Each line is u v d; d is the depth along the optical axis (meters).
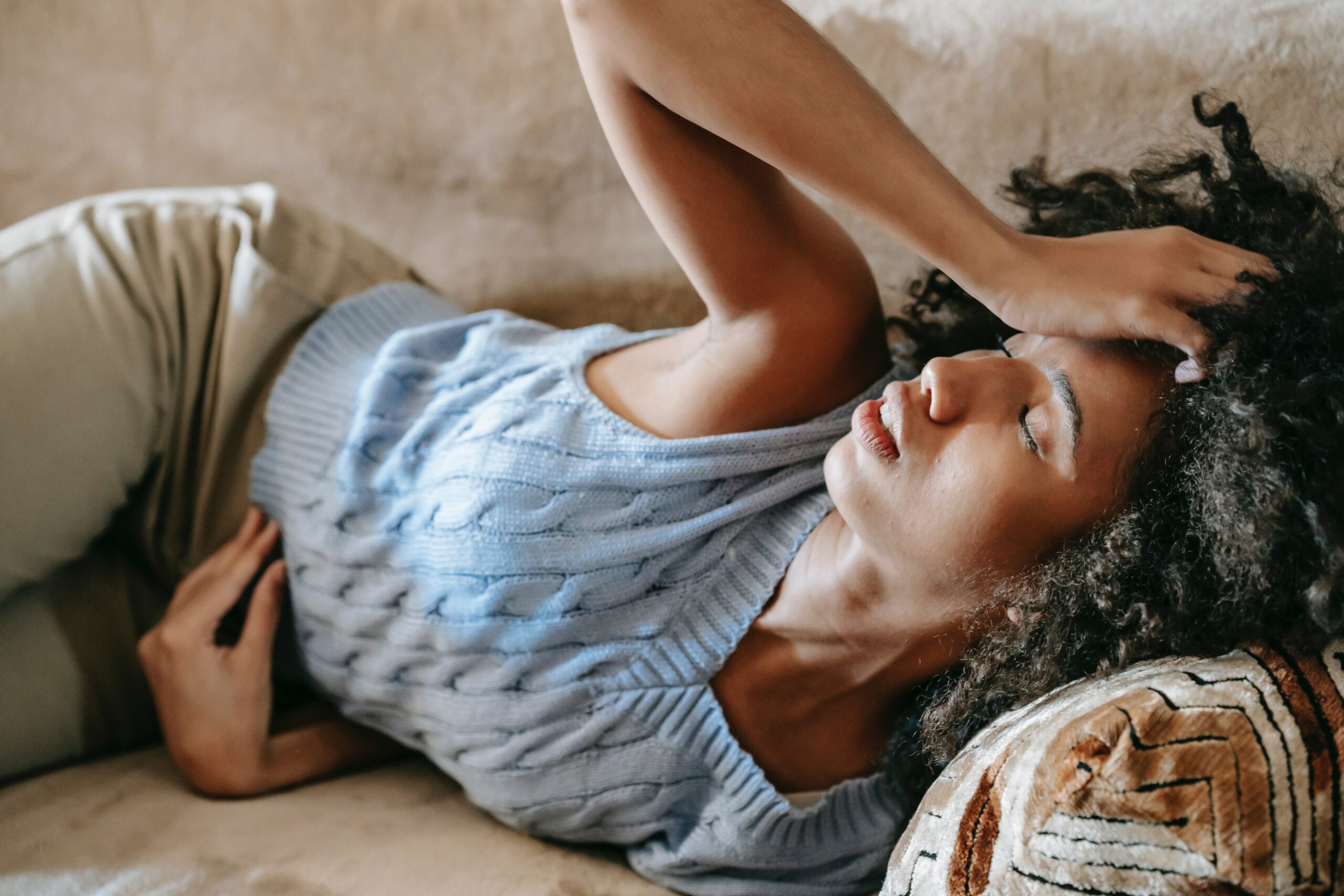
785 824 0.91
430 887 0.87
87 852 0.89
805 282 0.88
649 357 0.99
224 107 1.36
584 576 0.91
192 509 1.15
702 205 0.82
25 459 0.99
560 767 0.93
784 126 0.71
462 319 1.12
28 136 1.38
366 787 1.06
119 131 1.38
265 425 1.11
